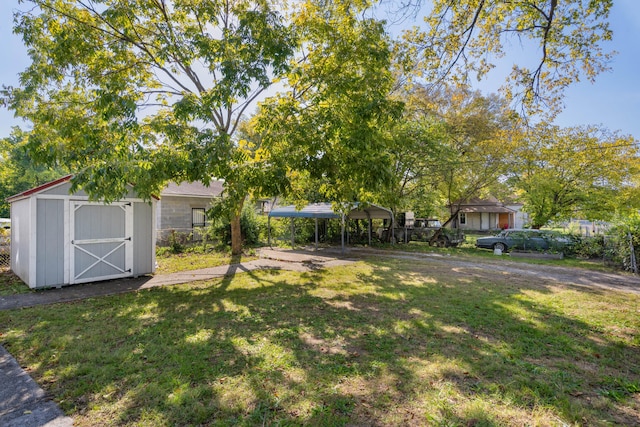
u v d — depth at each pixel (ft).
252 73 19.80
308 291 23.03
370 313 17.74
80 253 24.99
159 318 16.94
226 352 12.55
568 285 25.11
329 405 8.94
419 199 61.31
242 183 21.39
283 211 49.67
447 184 59.31
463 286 24.50
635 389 10.00
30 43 23.97
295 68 21.35
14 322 16.24
